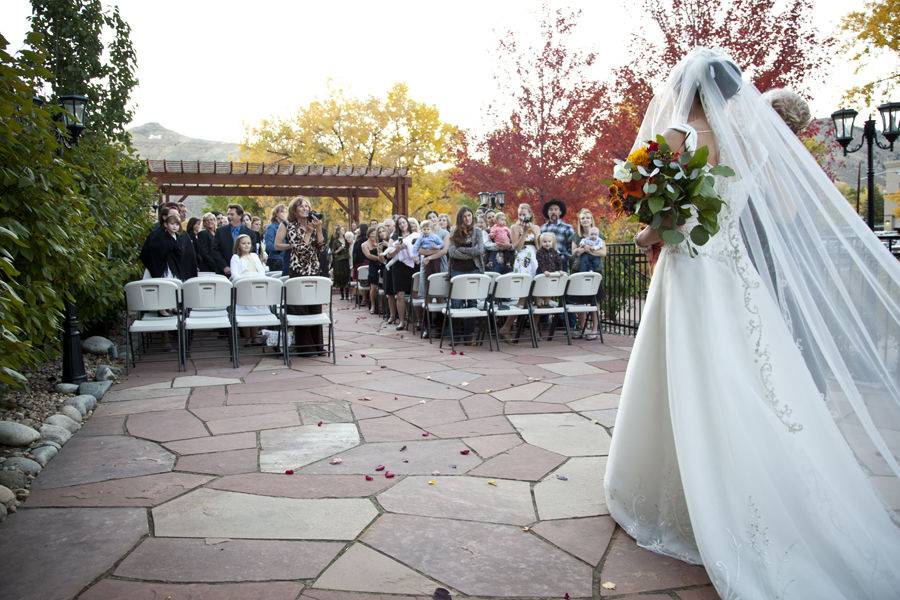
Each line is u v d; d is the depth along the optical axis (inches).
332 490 122.6
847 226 87.4
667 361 92.1
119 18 314.0
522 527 105.9
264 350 301.6
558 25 624.4
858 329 86.4
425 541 100.9
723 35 480.1
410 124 1286.9
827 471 86.5
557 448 147.6
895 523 86.4
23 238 135.6
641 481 101.3
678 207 90.0
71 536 103.6
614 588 86.8
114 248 293.3
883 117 311.9
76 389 205.2
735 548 83.0
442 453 144.8
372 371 246.1
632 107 526.0
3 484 122.9
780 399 86.7
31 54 121.6
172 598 84.4
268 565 93.3
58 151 178.2
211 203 1338.6
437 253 337.1
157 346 313.7
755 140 91.9
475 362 264.5
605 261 367.2
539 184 631.2
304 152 1299.2
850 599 80.1
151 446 151.6
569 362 262.4
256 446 150.8
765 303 89.4
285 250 300.8
